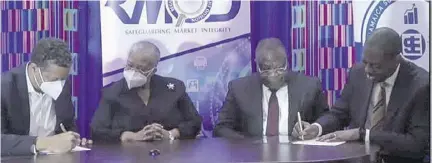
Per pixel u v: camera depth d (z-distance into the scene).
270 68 3.57
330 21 3.99
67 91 3.40
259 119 3.57
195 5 4.04
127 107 3.58
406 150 3.21
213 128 3.92
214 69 4.07
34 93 3.28
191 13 4.04
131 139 3.38
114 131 3.50
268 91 3.63
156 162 2.39
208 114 4.10
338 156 2.50
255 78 3.68
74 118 3.56
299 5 4.08
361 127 3.48
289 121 3.56
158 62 3.81
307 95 3.59
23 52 3.98
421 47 3.66
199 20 4.05
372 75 3.46
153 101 3.63
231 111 3.65
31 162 2.43
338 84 4.00
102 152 2.76
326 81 4.03
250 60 4.10
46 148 2.74
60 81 3.29
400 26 3.70
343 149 2.75
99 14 4.05
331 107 3.78
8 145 2.68
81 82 4.07
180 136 3.54
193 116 3.69
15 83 3.26
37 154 2.70
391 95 3.42
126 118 3.57
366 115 3.48
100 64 4.08
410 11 3.68
